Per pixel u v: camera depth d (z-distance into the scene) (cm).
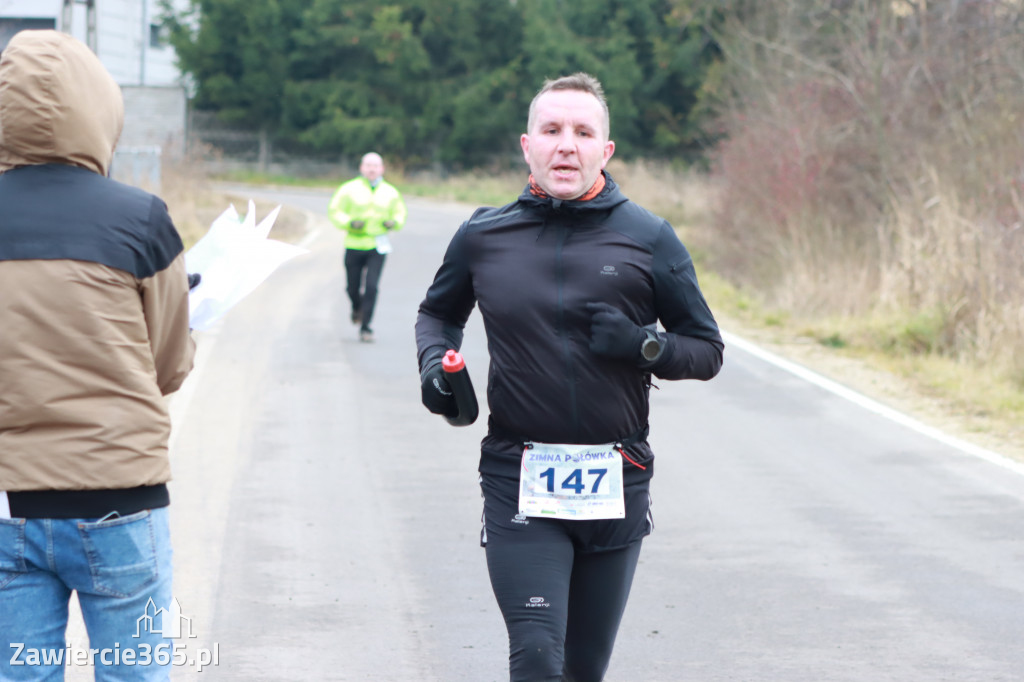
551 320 898
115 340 752
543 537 905
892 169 4447
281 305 3994
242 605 1398
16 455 738
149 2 12250
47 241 744
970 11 4631
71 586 775
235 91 13688
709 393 2764
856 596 1458
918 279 3631
